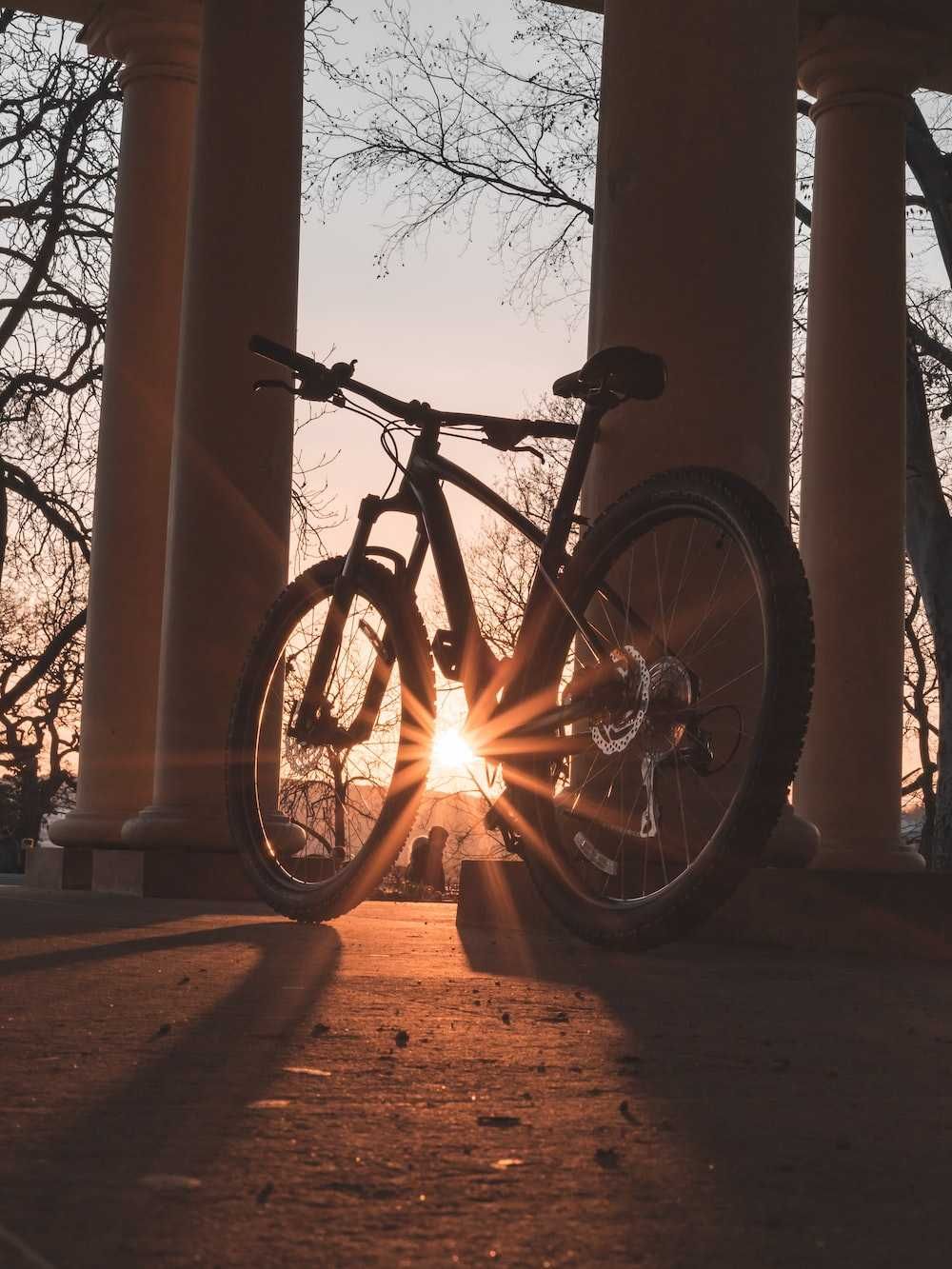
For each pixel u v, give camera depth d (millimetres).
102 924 6008
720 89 6660
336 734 6387
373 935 5664
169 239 11828
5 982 3793
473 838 25984
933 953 5203
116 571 11586
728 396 6504
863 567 11438
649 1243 1568
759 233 6641
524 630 5363
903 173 11680
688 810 5633
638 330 6594
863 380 11516
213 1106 2238
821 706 11383
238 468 9703
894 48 11453
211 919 6578
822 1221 1681
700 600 5871
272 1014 3283
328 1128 2104
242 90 9930
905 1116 2338
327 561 6605
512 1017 3367
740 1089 2537
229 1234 1554
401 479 6121
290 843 7988
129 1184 1754
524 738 5234
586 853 5145
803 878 5590
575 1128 2158
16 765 24312
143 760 11398
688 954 5184
